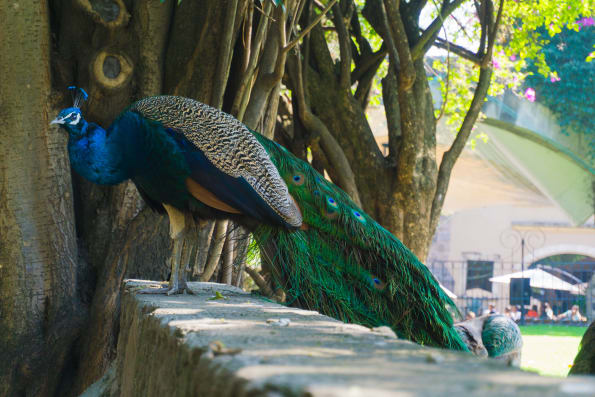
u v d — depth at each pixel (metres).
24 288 6.03
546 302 23.19
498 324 6.16
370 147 8.97
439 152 18.97
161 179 4.58
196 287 5.38
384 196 8.71
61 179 6.27
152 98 4.77
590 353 3.91
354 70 10.23
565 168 18.89
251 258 5.52
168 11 6.84
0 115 6.02
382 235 5.34
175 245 4.76
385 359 1.77
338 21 9.16
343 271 5.23
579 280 23.28
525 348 12.88
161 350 2.81
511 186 20.55
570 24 10.77
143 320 3.50
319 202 5.28
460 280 23.27
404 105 8.60
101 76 6.46
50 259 6.15
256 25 7.45
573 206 19.44
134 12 6.76
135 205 6.74
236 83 7.07
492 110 17.86
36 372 6.03
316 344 2.13
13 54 6.01
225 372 1.67
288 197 4.74
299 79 8.40
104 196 6.79
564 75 17.70
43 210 6.13
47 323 6.11
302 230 5.23
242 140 4.59
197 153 4.45
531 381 1.35
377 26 9.60
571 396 1.15
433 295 5.27
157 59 6.80
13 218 6.01
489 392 1.20
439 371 1.52
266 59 6.91
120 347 4.78
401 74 8.49
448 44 9.34
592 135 17.88
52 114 6.23
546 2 10.53
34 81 6.11
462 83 12.62
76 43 6.73
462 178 20.53
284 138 9.23
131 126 4.61
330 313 5.01
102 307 6.26
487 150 19.17
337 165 8.58
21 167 6.05
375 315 5.18
